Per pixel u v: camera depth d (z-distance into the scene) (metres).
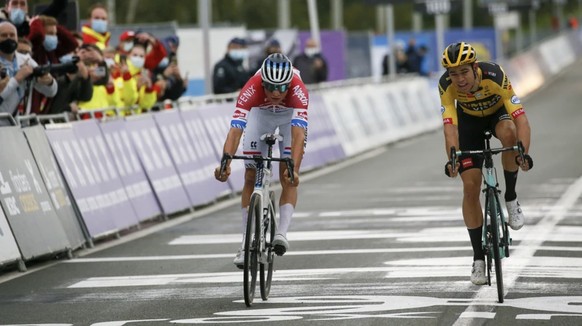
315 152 46.69
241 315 17.55
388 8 71.56
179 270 22.53
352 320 16.81
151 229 29.61
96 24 32.97
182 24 101.81
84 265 23.66
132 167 30.39
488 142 19.77
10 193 23.14
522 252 22.92
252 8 114.44
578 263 21.52
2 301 19.45
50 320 17.58
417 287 19.45
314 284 20.16
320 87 51.59
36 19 27.97
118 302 19.03
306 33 70.69
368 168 45.38
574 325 16.09
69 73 26.47
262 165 19.17
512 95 18.84
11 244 22.66
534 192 33.88
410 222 28.59
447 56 18.25
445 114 18.94
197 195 34.38
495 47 108.25
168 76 35.03
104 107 31.50
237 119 19.19
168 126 33.81
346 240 25.75
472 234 19.17
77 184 26.70
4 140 23.61
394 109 62.50
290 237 26.56
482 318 16.64
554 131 57.03
